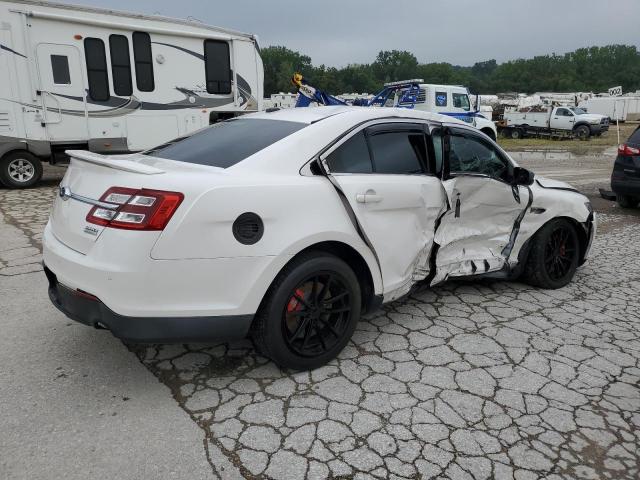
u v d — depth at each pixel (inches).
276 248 113.6
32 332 144.2
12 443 98.8
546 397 119.0
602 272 213.9
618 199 362.0
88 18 375.6
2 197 345.7
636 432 107.7
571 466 97.2
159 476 91.6
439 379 125.1
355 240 128.7
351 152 135.0
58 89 375.2
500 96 2014.0
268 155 124.0
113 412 109.2
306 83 535.8
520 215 177.8
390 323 156.5
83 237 108.7
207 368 127.8
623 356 139.7
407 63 5851.4
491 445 102.0
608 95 2114.9
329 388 120.1
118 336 105.4
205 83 439.5
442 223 156.2
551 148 981.2
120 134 405.7
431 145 153.5
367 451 99.0
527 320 161.6
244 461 95.7
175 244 103.6
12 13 350.3
